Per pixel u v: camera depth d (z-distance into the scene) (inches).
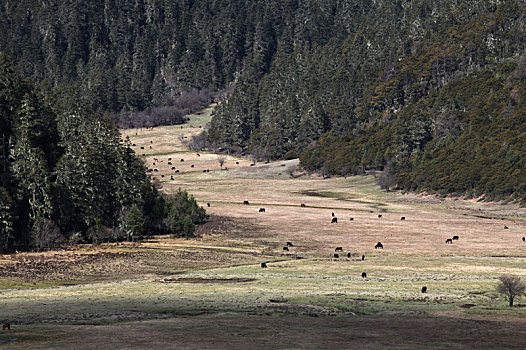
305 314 1649.9
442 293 2062.0
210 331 1370.6
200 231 4611.2
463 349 1214.9
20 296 2092.8
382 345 1237.7
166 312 1680.6
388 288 2186.3
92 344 1214.9
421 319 1581.0
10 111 4500.5
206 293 2085.4
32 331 1381.6
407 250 3597.4
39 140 4566.9
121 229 4244.6
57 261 3191.4
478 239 4060.0
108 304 1841.8
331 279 2471.7
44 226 3823.8
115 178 4682.6
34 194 3998.5
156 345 1204.5
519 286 1860.2
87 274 2834.6
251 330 1389.0
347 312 1689.2
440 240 4030.5
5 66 4628.4
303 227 4776.1
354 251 3599.9
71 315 1638.8
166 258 3344.0
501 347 1237.7
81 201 4190.5
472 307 1793.8
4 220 3617.1
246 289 2185.0
